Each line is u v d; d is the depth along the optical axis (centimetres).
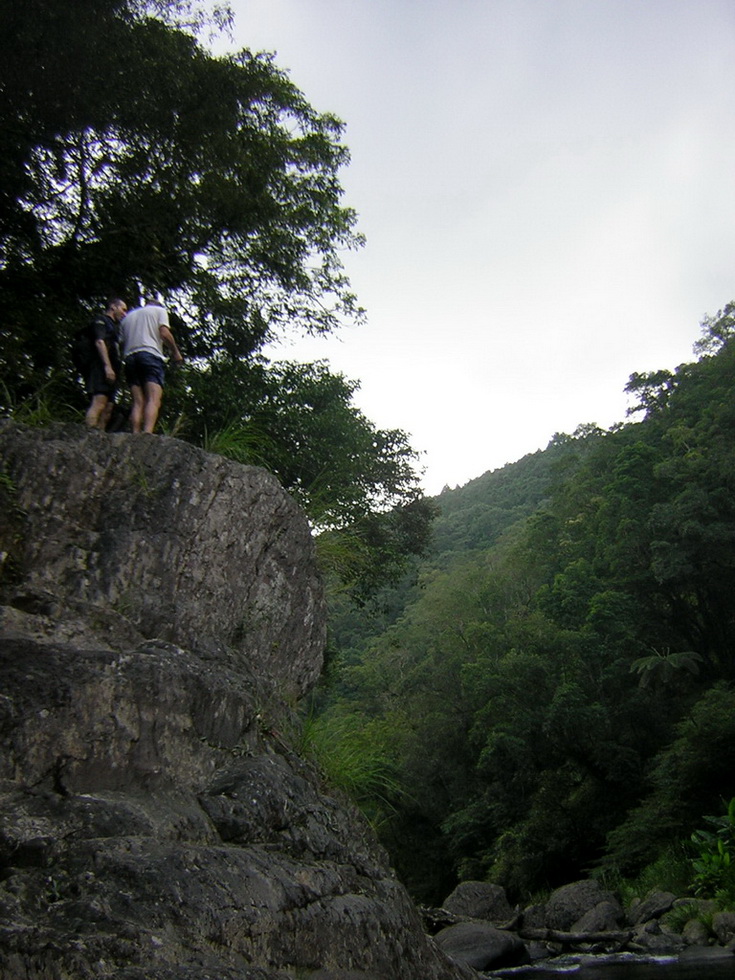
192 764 443
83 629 462
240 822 425
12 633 427
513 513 13388
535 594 5462
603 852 3425
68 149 1342
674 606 4131
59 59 1200
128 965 288
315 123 1680
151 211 1401
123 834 370
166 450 576
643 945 1577
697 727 2952
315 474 1789
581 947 1720
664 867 2495
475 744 4022
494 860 3631
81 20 1191
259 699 538
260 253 1650
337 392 1947
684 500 3981
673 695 3944
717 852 2125
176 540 551
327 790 554
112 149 1393
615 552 4219
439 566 10769
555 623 4084
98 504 538
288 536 639
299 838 450
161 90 1349
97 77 1260
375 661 5391
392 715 4300
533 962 1509
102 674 417
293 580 637
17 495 508
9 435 523
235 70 1473
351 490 1316
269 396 1730
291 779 484
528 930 1886
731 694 3105
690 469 4188
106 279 1364
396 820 3859
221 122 1447
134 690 427
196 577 554
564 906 2222
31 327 1209
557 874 3519
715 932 1550
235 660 550
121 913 315
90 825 366
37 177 1298
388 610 2409
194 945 317
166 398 1449
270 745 522
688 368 5469
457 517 14600
